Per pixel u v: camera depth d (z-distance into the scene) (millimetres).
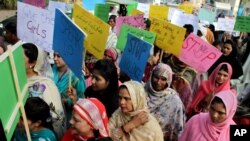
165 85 2898
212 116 2361
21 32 3398
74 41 2564
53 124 2496
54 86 2627
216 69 3488
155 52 3902
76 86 2994
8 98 1542
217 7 17688
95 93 2725
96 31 3137
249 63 5777
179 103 2891
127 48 3236
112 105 2637
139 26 5152
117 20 5086
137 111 2281
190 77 3732
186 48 3658
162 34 3816
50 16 3201
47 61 2965
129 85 2248
